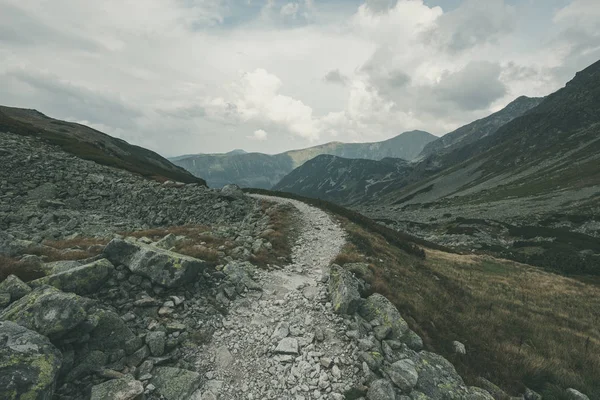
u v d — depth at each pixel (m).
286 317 11.95
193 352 9.34
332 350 9.84
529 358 12.31
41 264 10.83
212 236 21.33
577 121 167.25
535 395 10.14
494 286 27.95
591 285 33.69
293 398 7.97
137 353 8.38
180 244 17.27
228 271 14.56
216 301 12.29
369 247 25.22
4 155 37.03
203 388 8.09
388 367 8.98
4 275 9.43
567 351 14.40
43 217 26.14
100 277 10.12
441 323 13.71
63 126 99.19
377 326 11.33
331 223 33.06
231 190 41.28
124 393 6.85
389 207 172.00
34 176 35.94
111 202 36.53
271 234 24.00
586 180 96.44
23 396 5.50
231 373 8.81
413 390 8.25
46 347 6.63
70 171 40.12
